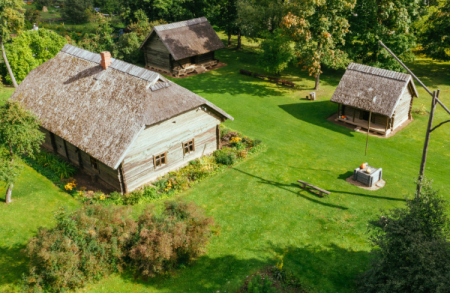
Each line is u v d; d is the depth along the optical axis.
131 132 25.34
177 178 28.33
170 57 52.28
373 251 17.28
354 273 20.27
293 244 22.52
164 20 64.56
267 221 24.52
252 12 53.34
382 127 36.91
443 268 15.17
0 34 46.03
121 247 20.34
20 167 25.38
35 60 48.94
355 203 26.25
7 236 23.28
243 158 32.06
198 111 29.73
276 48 48.59
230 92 47.28
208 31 55.59
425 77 51.28
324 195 27.11
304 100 44.69
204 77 52.56
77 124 28.41
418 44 59.12
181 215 21.41
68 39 57.78
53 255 18.22
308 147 34.28
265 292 18.34
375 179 28.44
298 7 41.88
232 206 26.05
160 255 19.31
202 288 19.47
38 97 32.81
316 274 20.25
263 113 41.41
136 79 27.89
